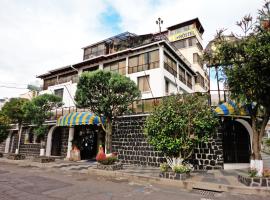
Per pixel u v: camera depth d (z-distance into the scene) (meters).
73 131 19.66
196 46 29.67
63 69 26.91
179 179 9.12
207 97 12.07
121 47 25.80
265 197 6.99
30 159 18.47
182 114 10.08
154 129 10.26
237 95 8.63
